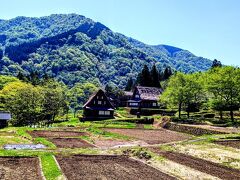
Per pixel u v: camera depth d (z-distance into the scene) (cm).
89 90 18725
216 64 15425
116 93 15688
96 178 2784
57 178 2733
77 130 6800
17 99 9344
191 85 9056
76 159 3609
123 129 7262
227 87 7969
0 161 3356
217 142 4894
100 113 10931
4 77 13688
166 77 17512
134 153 3972
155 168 3272
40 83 14412
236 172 3141
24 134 5706
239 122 7481
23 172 2911
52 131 6506
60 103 10350
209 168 3272
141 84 15338
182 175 2975
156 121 8925
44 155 3719
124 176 2888
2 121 8438
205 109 10994
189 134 6612
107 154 3966
